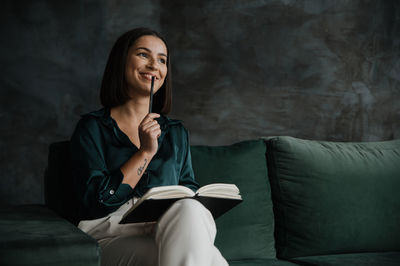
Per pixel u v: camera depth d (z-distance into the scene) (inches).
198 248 41.6
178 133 66.7
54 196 61.5
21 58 93.7
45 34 94.9
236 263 63.9
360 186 72.7
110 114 62.9
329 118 106.7
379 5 108.7
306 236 69.7
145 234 54.6
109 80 63.7
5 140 93.0
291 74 105.2
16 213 54.4
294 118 105.3
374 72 108.6
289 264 64.4
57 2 95.4
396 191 73.9
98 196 52.8
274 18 104.4
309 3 105.7
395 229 72.6
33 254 38.2
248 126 103.7
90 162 55.9
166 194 45.4
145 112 64.2
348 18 107.3
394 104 109.7
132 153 59.5
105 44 97.7
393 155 77.8
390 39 109.3
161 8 100.0
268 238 69.3
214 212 53.2
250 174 70.3
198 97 101.6
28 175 94.5
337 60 106.9
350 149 77.1
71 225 46.3
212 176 68.2
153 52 63.7
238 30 103.1
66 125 96.2
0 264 37.1
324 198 71.0
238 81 103.3
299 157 72.6
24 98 94.0
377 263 63.4
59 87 95.8
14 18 93.3
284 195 71.5
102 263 50.5
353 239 70.9
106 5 97.6
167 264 41.6
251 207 68.7
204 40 101.7
